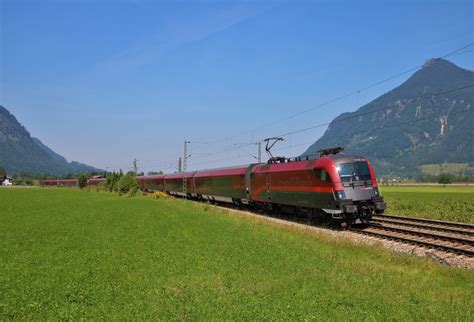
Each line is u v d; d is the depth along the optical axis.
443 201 45.25
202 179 52.66
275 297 10.45
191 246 17.80
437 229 22.52
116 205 45.44
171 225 25.80
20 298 10.70
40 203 50.31
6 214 35.31
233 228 23.92
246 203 40.22
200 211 37.50
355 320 8.79
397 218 28.81
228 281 12.05
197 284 11.81
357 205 24.39
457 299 10.38
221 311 9.38
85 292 11.12
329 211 25.06
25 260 15.64
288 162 31.27
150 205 45.25
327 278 12.30
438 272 13.33
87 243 19.42
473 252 15.95
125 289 11.45
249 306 9.71
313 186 26.59
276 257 15.30
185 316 9.08
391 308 9.54
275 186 32.53
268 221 27.72
